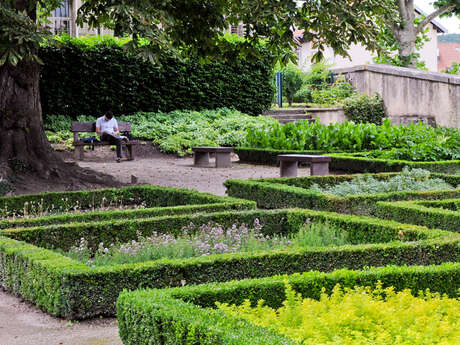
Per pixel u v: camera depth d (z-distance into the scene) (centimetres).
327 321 335
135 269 498
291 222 764
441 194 922
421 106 2320
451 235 598
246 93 2164
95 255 630
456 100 2420
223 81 2122
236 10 1152
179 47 1334
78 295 482
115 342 430
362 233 680
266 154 1578
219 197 892
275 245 667
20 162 1109
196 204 889
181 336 326
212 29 1248
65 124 1823
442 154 1453
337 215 729
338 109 2164
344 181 1113
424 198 910
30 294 533
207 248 632
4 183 1045
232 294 409
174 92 2044
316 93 2328
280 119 2123
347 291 415
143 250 624
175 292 396
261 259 535
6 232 639
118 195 1030
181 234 715
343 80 2311
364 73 2202
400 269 456
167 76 2031
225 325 318
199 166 1525
